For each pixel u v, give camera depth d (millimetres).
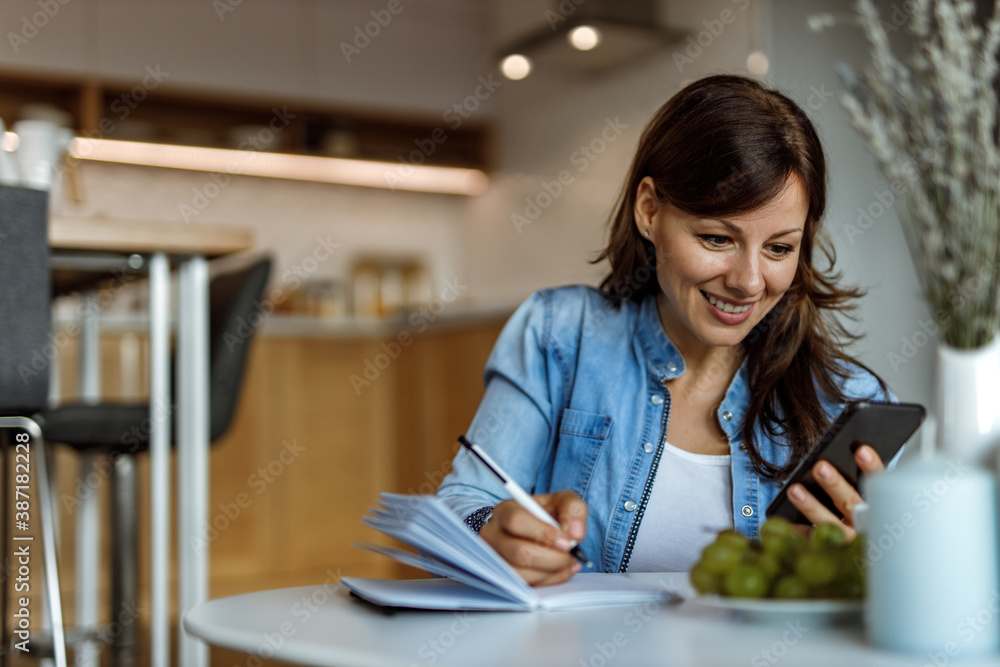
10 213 1652
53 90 3939
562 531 759
